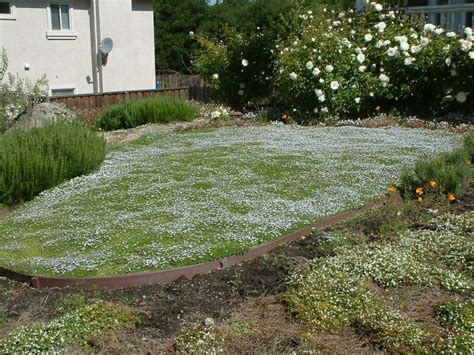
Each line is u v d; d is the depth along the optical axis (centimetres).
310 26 1288
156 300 424
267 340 363
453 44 1129
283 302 409
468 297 413
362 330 371
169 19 3612
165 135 1076
